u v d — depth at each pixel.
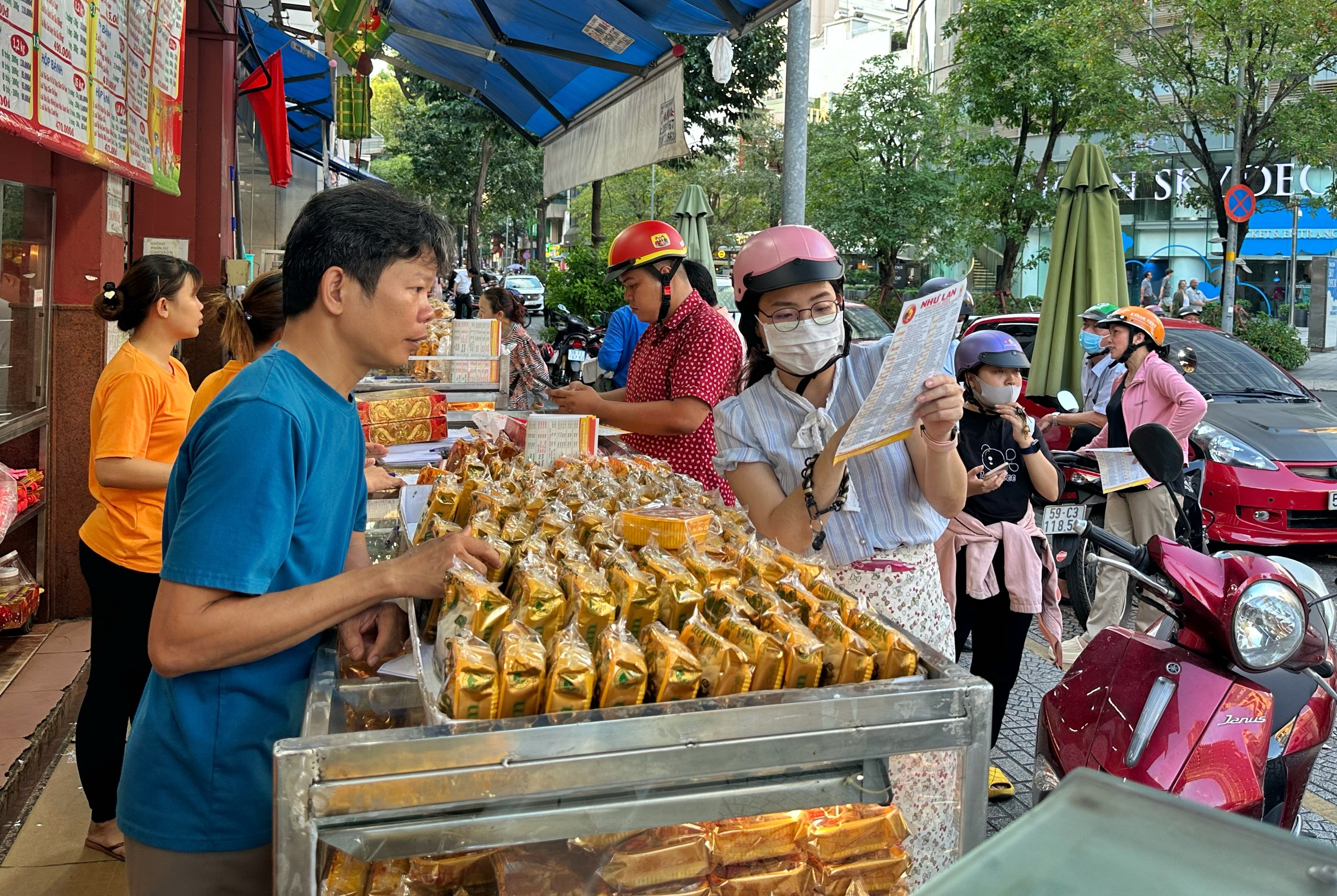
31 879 3.11
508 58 6.50
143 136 4.93
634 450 4.04
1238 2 15.05
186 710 1.59
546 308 17.61
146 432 3.15
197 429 1.56
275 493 1.50
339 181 18.19
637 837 1.39
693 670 1.40
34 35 3.35
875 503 2.48
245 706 1.60
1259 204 27.88
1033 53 18.84
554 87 6.74
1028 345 9.34
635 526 1.96
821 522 2.30
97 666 3.21
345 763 1.23
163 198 7.41
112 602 3.17
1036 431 3.65
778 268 2.23
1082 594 5.72
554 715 1.32
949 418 2.00
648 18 4.99
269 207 13.12
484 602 1.49
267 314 3.08
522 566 1.65
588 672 1.36
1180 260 30.41
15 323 4.62
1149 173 23.03
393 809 1.24
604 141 6.43
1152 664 2.50
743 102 18.64
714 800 1.37
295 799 1.22
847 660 1.50
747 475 2.56
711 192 38.88
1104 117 17.66
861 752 1.40
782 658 1.47
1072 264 8.88
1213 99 16.11
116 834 3.27
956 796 1.47
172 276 3.30
